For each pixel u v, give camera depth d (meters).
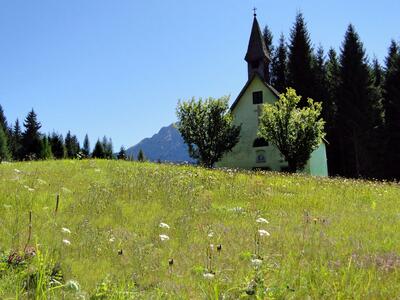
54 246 8.31
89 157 31.80
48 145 74.88
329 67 79.81
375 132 66.75
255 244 8.53
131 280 6.83
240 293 5.95
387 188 21.56
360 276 6.66
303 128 42.97
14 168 20.80
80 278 6.86
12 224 9.93
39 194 14.04
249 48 56.62
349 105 67.19
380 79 80.69
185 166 25.73
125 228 10.77
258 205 14.75
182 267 7.69
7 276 6.16
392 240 9.62
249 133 53.25
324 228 10.99
